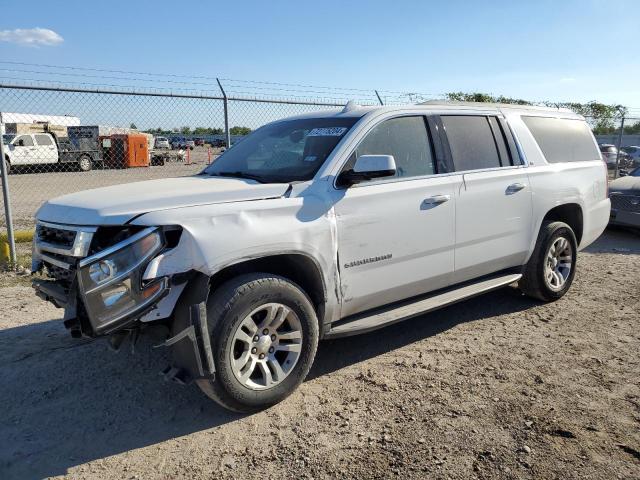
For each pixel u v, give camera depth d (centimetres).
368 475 289
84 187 1847
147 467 301
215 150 2125
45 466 302
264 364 349
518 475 286
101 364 430
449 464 296
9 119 2755
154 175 2314
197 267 314
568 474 286
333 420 344
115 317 304
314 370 418
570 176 565
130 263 305
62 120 3203
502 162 505
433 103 477
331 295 379
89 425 344
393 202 409
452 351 450
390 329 504
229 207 335
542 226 548
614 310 550
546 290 552
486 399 367
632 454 303
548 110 586
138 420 350
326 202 374
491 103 530
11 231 729
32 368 423
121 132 2792
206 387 329
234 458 307
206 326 315
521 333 489
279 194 360
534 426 332
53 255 357
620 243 930
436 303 442
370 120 416
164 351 452
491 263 494
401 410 354
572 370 411
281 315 351
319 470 294
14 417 353
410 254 422
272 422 343
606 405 357
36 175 2359
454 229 452
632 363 423
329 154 394
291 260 367
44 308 567
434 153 450
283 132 462
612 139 2450
